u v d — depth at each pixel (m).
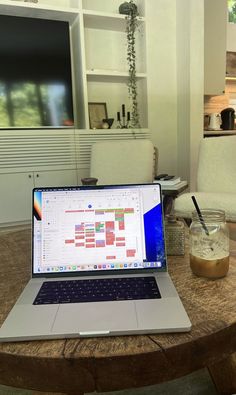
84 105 2.84
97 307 0.60
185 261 0.84
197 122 3.12
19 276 0.79
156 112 3.17
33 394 0.87
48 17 2.72
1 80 2.58
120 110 3.23
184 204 1.97
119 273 0.75
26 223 2.62
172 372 0.50
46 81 2.73
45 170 2.63
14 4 2.45
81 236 0.78
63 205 0.81
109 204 0.81
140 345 0.50
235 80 4.02
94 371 0.48
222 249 0.73
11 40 2.58
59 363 0.48
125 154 2.50
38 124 2.75
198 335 0.51
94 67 3.08
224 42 3.44
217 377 0.99
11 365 0.50
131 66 3.05
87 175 2.78
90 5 2.97
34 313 0.58
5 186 2.52
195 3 2.89
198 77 3.04
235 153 2.28
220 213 0.77
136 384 0.49
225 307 0.60
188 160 3.17
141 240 0.78
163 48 3.09
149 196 0.81
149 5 2.97
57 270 0.75
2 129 2.61
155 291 0.65
